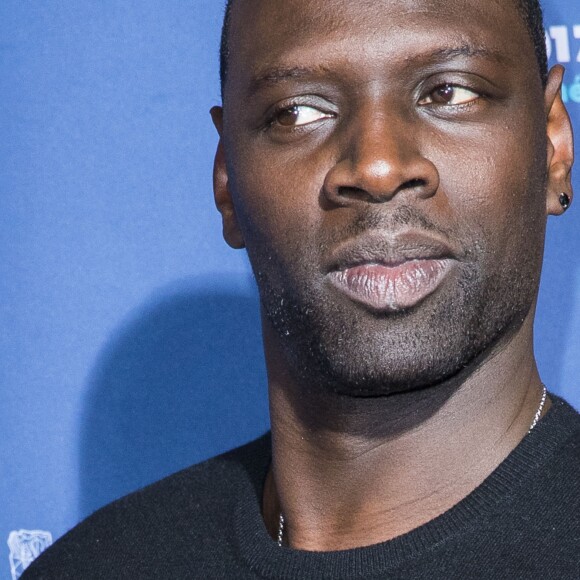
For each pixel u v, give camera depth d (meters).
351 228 2.04
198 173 3.42
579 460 2.20
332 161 2.12
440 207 2.05
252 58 2.25
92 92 3.41
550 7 3.35
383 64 2.11
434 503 2.22
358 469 2.26
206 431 3.41
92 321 3.39
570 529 2.08
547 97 2.45
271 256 2.21
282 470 2.38
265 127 2.23
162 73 3.42
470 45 2.12
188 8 3.43
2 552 3.35
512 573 2.04
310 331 2.12
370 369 2.05
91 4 3.43
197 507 2.65
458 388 2.19
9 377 3.37
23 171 3.40
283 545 2.40
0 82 3.41
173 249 3.42
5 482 3.36
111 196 3.41
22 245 3.39
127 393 3.40
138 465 3.39
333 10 2.15
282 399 2.36
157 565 2.54
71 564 2.66
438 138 2.10
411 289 2.03
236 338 3.43
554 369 3.33
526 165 2.17
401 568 2.11
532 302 2.26
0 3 3.42
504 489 2.15
